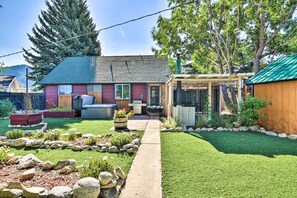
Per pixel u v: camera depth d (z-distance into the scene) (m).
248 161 4.23
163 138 6.66
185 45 14.09
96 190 2.71
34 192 2.65
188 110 9.26
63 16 26.27
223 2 12.07
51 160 4.45
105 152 5.11
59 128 8.65
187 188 3.10
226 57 13.75
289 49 12.69
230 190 3.00
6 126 9.23
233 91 13.20
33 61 25.75
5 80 24.64
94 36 28.23
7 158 4.14
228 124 8.39
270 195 2.85
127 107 15.91
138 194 2.96
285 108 7.48
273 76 8.12
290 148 5.29
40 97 19.48
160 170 3.86
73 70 17.34
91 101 14.88
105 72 16.94
